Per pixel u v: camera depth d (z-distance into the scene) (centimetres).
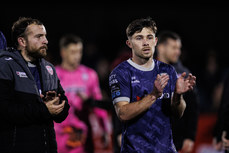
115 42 4256
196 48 4391
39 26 1263
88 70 2170
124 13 4353
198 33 4475
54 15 4191
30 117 1166
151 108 1220
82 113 2062
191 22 4475
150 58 1248
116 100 1220
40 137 1197
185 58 3759
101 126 2100
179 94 1203
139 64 1248
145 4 4403
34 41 1245
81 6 4256
